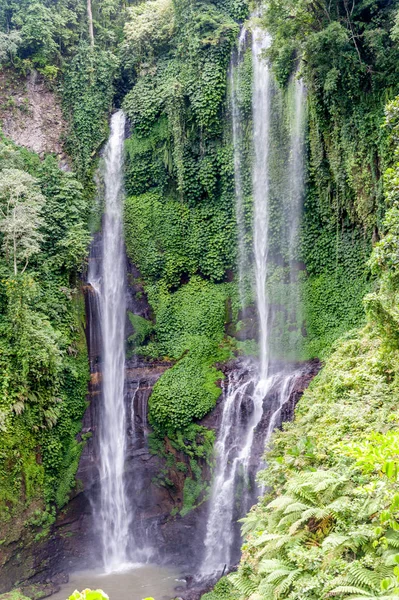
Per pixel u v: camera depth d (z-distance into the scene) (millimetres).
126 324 22375
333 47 16375
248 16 22266
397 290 11672
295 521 7227
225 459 18547
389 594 5410
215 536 17984
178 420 19219
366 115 17094
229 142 21969
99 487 19484
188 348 21359
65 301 19781
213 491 18406
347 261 19656
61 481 17844
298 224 20922
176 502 19500
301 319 20641
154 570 17922
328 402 12078
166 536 19047
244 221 22062
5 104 22344
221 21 21953
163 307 22391
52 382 17438
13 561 16062
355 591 5488
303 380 18703
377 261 12336
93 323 21219
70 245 20031
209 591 15766
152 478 19828
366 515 6512
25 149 22047
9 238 18219
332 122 18562
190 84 22031
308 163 20266
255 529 8656
